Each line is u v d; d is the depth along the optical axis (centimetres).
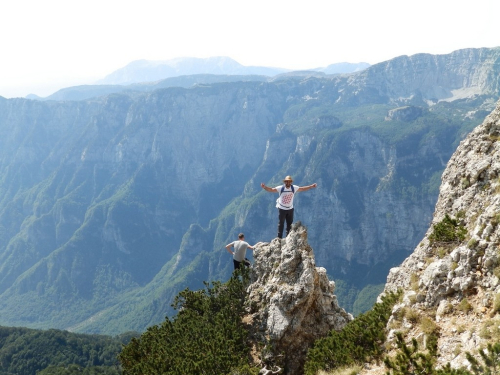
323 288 2744
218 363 2306
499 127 2788
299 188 2770
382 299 2684
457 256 2055
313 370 2150
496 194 2305
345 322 2600
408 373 1673
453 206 2764
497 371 1393
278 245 2839
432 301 2014
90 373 13862
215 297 2998
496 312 1672
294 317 2467
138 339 3114
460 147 3219
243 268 2975
